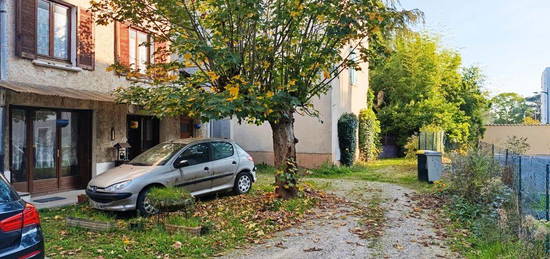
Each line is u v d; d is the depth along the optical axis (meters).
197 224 7.18
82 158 12.11
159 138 15.10
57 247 6.30
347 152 18.53
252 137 19.11
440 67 27.12
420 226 7.73
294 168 9.71
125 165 9.52
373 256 5.97
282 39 9.08
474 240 6.63
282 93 8.03
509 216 6.82
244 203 9.55
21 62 9.88
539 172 8.90
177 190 7.58
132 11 9.48
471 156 9.98
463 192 9.67
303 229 7.51
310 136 17.89
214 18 8.76
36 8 10.27
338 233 7.21
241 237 6.95
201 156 9.97
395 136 27.14
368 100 24.97
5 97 9.45
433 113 25.31
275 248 6.39
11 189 4.51
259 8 8.18
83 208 9.21
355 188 12.36
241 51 8.91
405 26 9.72
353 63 9.39
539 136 39.50
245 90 8.12
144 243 6.48
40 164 10.93
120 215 8.73
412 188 12.45
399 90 27.02
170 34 9.54
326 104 17.58
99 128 12.18
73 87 11.24
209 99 7.53
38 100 10.47
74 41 11.34
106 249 6.16
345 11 8.43
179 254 6.04
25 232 4.25
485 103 32.81
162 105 8.62
